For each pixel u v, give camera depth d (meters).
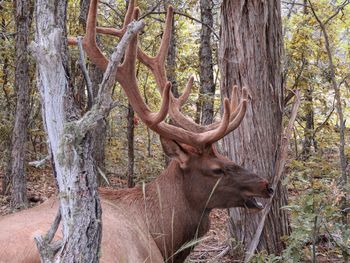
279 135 11.02
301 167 11.02
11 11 20.41
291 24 19.20
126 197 8.87
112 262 7.11
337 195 9.71
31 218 7.22
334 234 11.20
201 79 18.83
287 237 10.40
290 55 18.53
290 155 21.05
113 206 8.57
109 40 18.66
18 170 15.27
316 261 10.66
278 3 11.18
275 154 10.95
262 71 10.91
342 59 24.77
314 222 9.73
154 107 23.62
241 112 9.15
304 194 9.98
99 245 5.12
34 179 20.14
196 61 22.23
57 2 5.26
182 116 9.59
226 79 11.16
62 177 5.05
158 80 9.86
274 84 11.05
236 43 10.98
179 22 24.52
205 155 9.01
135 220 8.66
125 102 24.47
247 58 10.92
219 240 12.84
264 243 10.97
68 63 5.31
